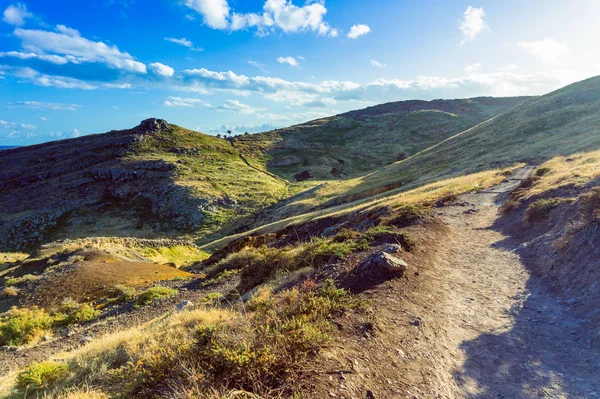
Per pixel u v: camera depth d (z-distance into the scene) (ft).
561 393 15.01
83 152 410.93
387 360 15.89
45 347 39.75
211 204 262.47
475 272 33.24
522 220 48.37
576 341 19.01
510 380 16.05
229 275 54.80
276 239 112.16
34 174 350.02
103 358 21.97
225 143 485.15
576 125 150.61
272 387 12.67
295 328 15.84
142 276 73.56
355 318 19.31
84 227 254.47
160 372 14.47
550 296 25.77
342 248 35.63
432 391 14.39
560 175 66.13
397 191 146.82
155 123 479.41
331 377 13.51
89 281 67.62
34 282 68.03
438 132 503.20
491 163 138.31
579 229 31.17
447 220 63.31
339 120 609.42
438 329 20.48
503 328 21.38
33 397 19.38
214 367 13.53
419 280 28.12
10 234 246.47
